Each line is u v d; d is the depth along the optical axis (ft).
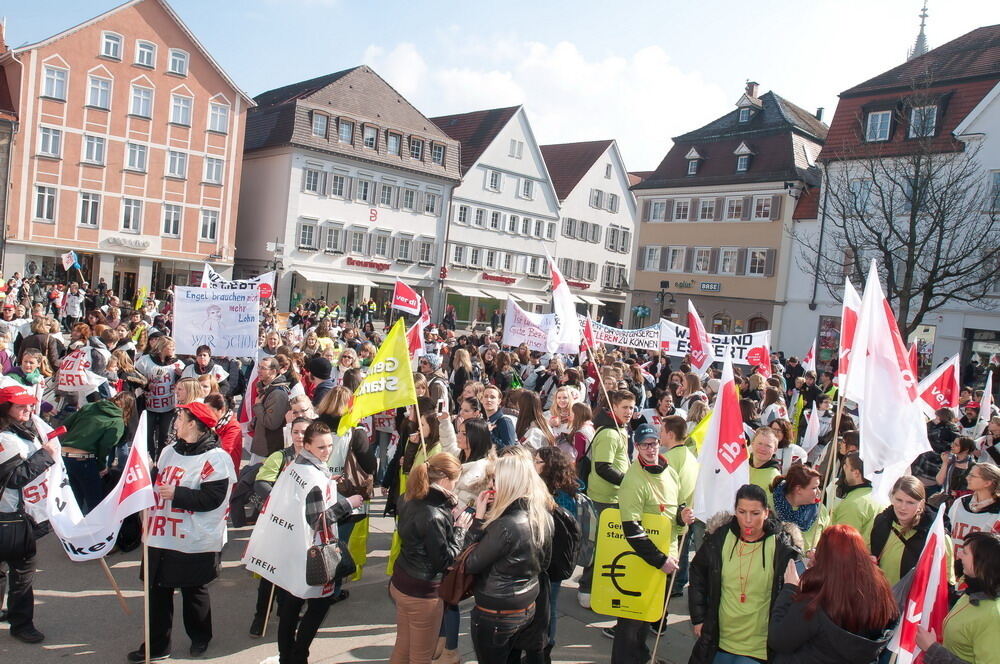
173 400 33.65
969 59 115.85
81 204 128.77
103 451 25.32
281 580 17.30
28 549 18.51
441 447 23.24
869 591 12.71
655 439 18.97
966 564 14.48
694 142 157.69
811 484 19.79
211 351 37.11
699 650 15.96
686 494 21.33
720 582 15.76
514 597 15.01
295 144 146.61
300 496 17.51
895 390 19.79
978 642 13.89
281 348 38.42
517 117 183.21
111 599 21.63
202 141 140.77
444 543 15.79
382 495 35.06
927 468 33.63
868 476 19.71
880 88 119.24
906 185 107.86
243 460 34.83
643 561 18.31
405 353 20.07
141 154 134.41
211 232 143.84
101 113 129.08
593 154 201.67
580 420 26.37
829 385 53.93
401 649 16.35
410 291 44.32
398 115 167.32
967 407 41.24
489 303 185.16
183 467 17.75
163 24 134.00
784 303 139.03
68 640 19.03
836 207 111.86
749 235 144.87
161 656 18.45
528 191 186.70
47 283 112.98
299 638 17.62
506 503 15.35
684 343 51.11
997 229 97.09
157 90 134.62
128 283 136.36
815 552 13.53
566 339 28.55
